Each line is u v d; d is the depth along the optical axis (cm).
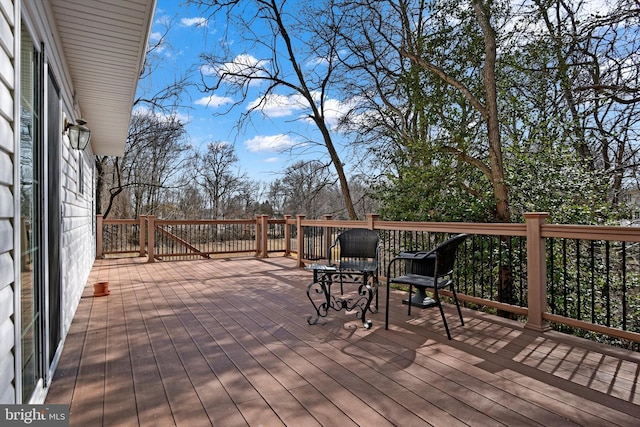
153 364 262
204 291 504
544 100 656
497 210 578
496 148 578
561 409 198
